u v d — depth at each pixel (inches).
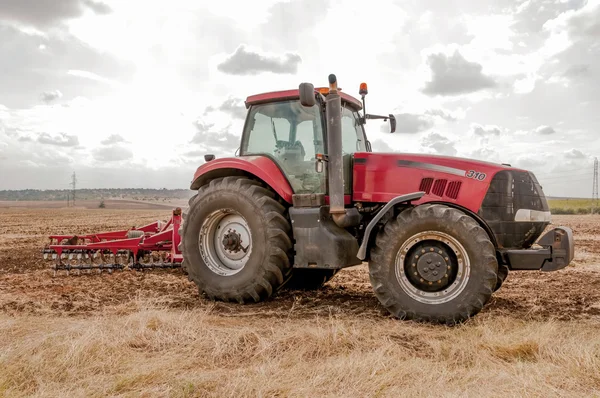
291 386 118.3
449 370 130.0
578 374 124.4
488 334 156.2
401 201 190.1
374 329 167.8
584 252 406.6
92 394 116.2
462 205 192.9
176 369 131.6
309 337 153.2
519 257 182.5
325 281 260.5
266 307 210.7
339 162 200.4
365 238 190.7
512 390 115.8
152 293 237.0
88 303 215.3
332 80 201.6
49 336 152.1
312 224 206.8
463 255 179.6
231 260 227.8
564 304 213.3
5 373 125.4
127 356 139.7
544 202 199.6
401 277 187.0
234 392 115.5
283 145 225.5
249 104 237.3
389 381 121.0
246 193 215.8
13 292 239.3
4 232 732.7
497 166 195.9
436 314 179.2
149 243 287.0
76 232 726.5
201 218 226.4
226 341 152.8
